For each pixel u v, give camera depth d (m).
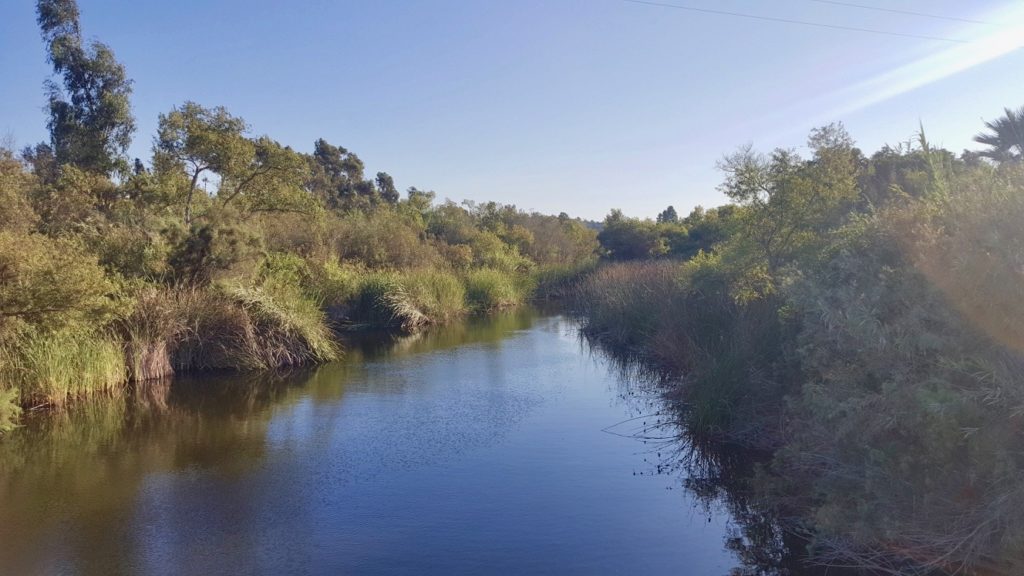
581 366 14.26
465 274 27.97
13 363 10.35
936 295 5.11
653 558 5.44
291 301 15.62
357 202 52.53
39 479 7.49
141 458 8.23
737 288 11.79
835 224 10.80
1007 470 4.47
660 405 10.45
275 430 9.41
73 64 24.33
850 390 5.70
